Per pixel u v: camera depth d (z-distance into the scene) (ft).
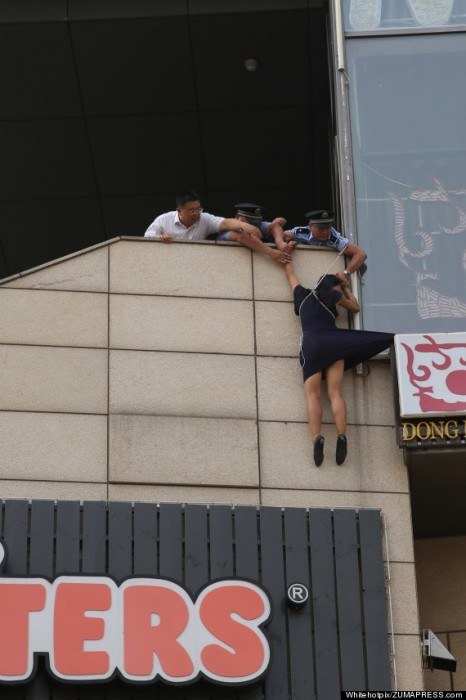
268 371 73.92
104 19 92.73
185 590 66.95
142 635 65.87
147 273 75.46
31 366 72.49
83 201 106.32
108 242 75.72
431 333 74.23
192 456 71.51
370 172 80.18
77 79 97.14
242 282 75.87
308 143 101.55
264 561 69.00
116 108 99.25
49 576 67.00
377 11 84.12
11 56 95.40
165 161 103.24
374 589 69.10
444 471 73.36
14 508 68.18
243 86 97.76
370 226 78.89
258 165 103.40
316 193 105.60
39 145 101.81
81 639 65.36
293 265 76.59
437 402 71.77
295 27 93.45
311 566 69.26
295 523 69.97
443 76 82.74
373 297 76.95
